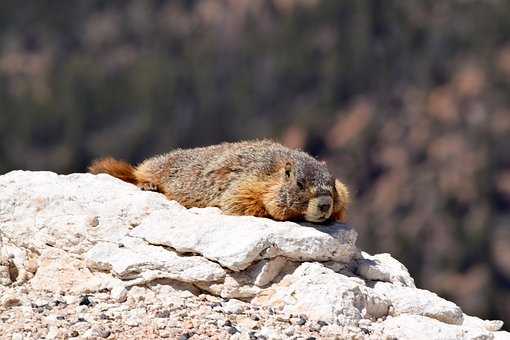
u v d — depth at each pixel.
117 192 41.47
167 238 38.09
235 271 36.94
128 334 33.56
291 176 39.88
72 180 42.81
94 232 39.41
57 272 38.66
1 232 40.66
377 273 38.59
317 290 35.88
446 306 37.22
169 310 35.38
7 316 34.97
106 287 37.50
